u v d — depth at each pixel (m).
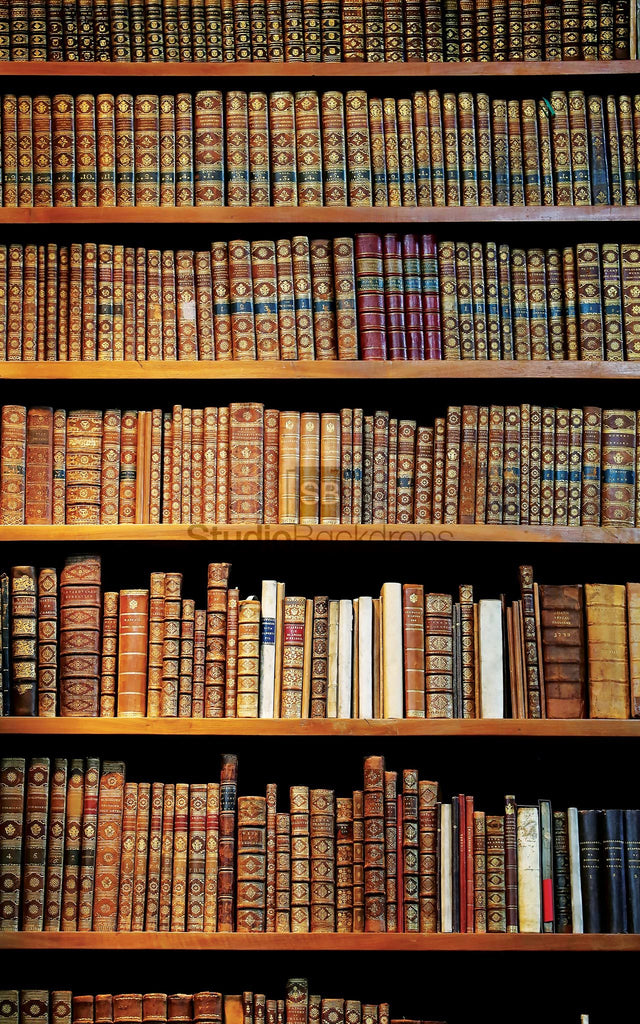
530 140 2.34
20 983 2.33
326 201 2.31
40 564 2.36
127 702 2.16
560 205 2.31
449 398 2.40
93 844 2.11
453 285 2.30
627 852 2.15
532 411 2.27
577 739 2.19
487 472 2.25
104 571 2.46
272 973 2.38
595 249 2.32
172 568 2.43
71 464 2.25
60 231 2.32
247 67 2.31
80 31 2.34
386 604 2.21
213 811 2.13
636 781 2.47
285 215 2.28
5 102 2.32
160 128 2.33
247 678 2.16
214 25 2.35
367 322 2.28
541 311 2.31
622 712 2.19
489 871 2.13
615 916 2.11
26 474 2.24
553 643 2.21
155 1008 2.08
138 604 2.20
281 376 2.23
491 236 2.38
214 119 2.33
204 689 2.18
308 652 2.20
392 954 2.28
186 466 2.24
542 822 2.16
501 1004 2.36
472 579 2.52
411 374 2.24
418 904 2.11
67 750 2.31
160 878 2.10
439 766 2.47
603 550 2.28
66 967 2.37
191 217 2.28
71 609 2.19
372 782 2.15
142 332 2.27
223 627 2.20
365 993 2.37
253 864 2.11
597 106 2.35
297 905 2.09
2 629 2.17
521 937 2.08
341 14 2.37
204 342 2.27
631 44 2.36
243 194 2.31
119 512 2.23
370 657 2.20
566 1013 2.30
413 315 2.29
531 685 2.18
